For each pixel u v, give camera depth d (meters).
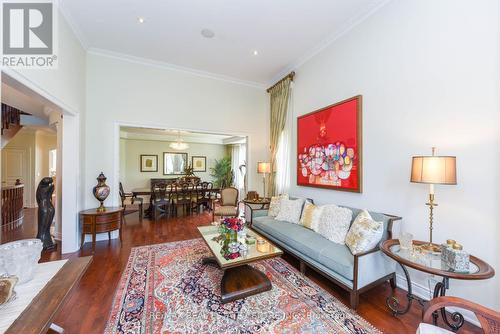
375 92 2.78
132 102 4.12
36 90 2.25
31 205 6.73
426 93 2.26
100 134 3.88
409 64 2.41
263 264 2.96
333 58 3.45
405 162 2.44
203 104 4.77
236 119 5.14
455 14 2.04
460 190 2.00
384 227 2.33
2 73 1.82
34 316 0.96
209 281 2.47
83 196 3.69
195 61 4.27
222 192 5.41
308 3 2.74
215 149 9.69
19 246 1.31
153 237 3.99
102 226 3.42
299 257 2.70
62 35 2.80
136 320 1.85
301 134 4.03
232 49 3.83
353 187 3.01
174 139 8.73
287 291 2.30
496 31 1.80
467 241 1.95
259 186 5.42
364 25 2.94
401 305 2.11
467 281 1.95
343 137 3.17
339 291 2.33
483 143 1.87
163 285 2.38
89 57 3.80
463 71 1.99
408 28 2.42
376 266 2.17
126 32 3.36
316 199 3.74
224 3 2.75
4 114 4.90
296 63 4.28
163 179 8.49
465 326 1.83
